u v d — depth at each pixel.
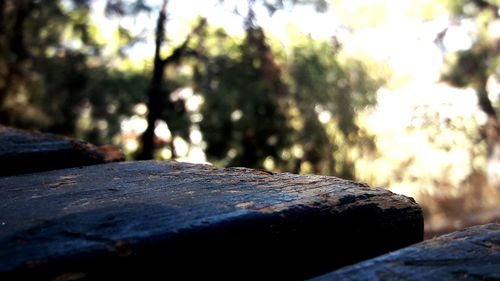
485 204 14.96
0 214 1.70
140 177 2.34
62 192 2.06
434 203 15.27
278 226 1.69
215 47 11.82
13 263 1.29
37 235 1.47
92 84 12.07
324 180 2.16
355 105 12.68
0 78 11.35
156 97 11.33
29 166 2.96
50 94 11.90
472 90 15.97
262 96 11.70
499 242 1.62
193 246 1.53
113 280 1.40
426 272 1.44
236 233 1.61
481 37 15.38
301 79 12.00
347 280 1.42
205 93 11.47
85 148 3.30
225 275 1.60
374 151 13.80
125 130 12.40
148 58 12.34
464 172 15.76
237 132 11.89
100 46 12.48
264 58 11.45
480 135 15.75
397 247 1.99
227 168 2.53
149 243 1.47
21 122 11.76
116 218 1.62
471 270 1.43
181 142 12.34
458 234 1.70
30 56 11.82
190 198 1.86
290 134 12.09
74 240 1.44
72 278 1.33
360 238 1.89
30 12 11.62
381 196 2.03
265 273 1.68
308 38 12.27
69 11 12.02
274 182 2.14
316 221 1.77
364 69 13.16
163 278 1.49
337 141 12.99
